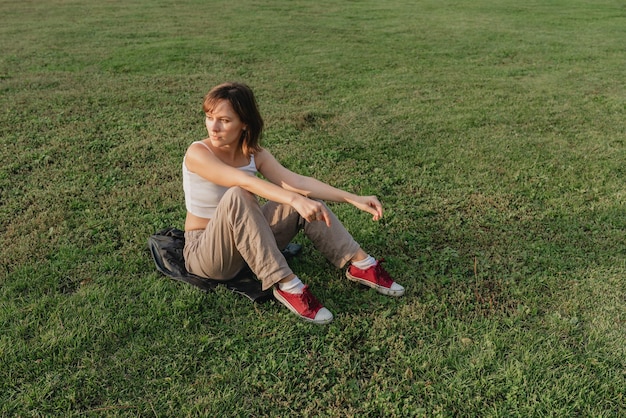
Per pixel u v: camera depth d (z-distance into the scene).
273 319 3.07
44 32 13.28
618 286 3.44
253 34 13.29
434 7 19.31
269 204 3.31
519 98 8.00
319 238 3.25
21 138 5.98
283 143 6.09
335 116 7.10
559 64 10.41
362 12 17.95
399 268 3.62
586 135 6.41
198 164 3.12
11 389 2.57
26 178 4.99
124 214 4.34
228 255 3.12
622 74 9.52
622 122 6.91
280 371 2.72
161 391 2.58
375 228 4.16
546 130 6.60
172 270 3.40
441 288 3.41
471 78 9.27
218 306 3.15
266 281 2.99
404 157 5.71
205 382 2.62
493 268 3.65
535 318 3.14
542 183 5.05
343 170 5.35
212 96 2.98
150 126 6.56
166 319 3.05
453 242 3.99
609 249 3.88
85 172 5.17
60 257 3.69
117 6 18.48
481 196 4.75
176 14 16.73
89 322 3.01
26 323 2.98
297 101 7.82
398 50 11.70
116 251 3.76
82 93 7.96
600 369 2.74
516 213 4.44
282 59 10.62
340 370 2.73
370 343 2.92
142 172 5.19
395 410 2.50
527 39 13.05
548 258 3.75
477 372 2.72
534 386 2.62
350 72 9.69
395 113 7.23
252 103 3.05
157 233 3.77
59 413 2.44
